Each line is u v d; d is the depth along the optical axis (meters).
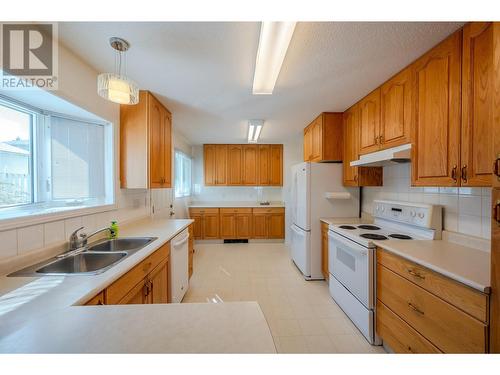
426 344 1.29
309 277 2.99
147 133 2.20
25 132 1.56
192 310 0.74
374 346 1.77
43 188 1.66
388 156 1.76
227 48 1.51
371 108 2.24
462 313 1.08
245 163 5.05
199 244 4.78
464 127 1.29
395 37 1.40
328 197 2.91
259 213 4.87
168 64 1.72
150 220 2.91
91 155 1.99
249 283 2.90
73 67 1.59
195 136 4.31
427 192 1.96
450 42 1.37
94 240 1.86
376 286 1.77
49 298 0.93
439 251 1.48
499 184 0.89
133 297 1.37
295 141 4.71
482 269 1.16
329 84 2.07
